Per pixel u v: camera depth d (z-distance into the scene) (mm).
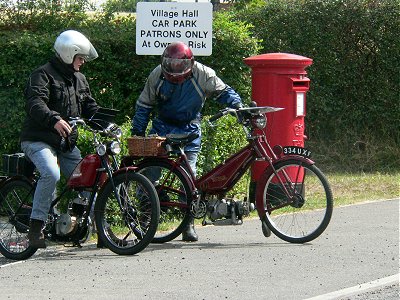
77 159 28625
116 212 29438
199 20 36688
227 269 25547
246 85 42781
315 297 22172
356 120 52562
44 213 27328
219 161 36906
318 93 51906
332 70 51781
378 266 25859
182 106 30266
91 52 28172
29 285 23797
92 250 29047
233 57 42469
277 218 30672
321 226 29203
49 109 27047
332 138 52688
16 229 28234
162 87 30125
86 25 42812
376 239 30125
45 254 28547
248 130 30500
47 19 42875
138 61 42156
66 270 25688
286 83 35281
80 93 28375
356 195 41812
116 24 42812
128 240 28266
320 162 51438
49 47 39375
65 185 29109
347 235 30953
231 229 32812
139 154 29078
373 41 51938
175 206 29359
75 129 27812
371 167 51125
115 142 27906
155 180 29781
